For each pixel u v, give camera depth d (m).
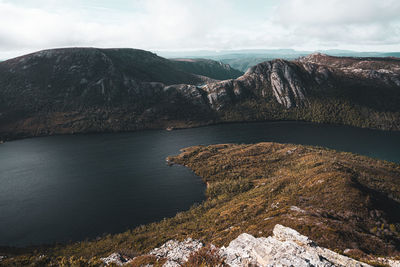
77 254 104.06
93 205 175.12
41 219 156.12
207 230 103.31
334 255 35.94
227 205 142.00
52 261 78.06
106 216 159.00
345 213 89.75
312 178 136.00
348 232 68.69
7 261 80.75
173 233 112.56
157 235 114.50
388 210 94.62
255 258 37.78
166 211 163.25
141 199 182.38
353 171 152.88
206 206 152.62
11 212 165.88
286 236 42.81
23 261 80.38
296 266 30.36
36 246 123.38
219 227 103.62
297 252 34.94
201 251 44.75
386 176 154.75
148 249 93.62
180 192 191.88
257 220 93.44
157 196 186.38
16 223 151.50
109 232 139.50
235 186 175.62
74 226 147.00
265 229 77.19
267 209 110.75
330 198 103.00
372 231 76.94
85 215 160.75
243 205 127.44
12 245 127.94
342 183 113.75
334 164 161.75
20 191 199.50
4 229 144.75
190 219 136.50
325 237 65.94
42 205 175.75
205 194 184.38
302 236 41.09
